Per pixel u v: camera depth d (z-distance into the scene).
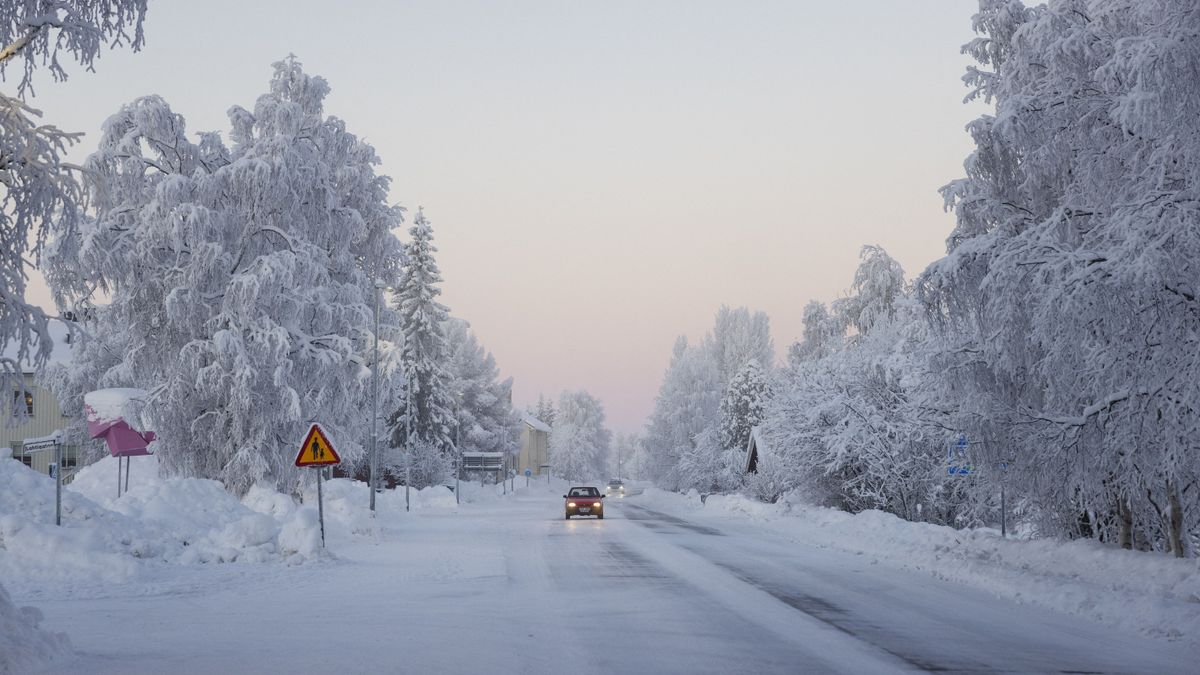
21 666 9.17
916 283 18.83
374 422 44.62
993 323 18.50
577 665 10.04
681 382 124.81
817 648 11.18
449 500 64.81
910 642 11.64
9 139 10.41
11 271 10.72
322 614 13.95
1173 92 14.92
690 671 9.77
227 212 37.06
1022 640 11.81
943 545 25.27
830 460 42.47
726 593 16.73
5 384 10.80
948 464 27.52
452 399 94.12
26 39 11.05
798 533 33.75
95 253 34.19
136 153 37.16
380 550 26.09
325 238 40.56
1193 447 16.03
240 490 36.84
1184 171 16.03
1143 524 20.78
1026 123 18.36
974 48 21.81
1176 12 15.82
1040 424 18.58
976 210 20.75
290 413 36.03
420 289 92.38
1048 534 22.69
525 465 175.00
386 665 9.84
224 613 14.03
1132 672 9.83
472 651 10.77
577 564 22.36
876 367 41.75
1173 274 15.17
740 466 88.19
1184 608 13.07
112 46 11.70
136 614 13.88
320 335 38.84
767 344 131.25
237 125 41.06
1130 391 16.33
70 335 11.33
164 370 37.53
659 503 77.19
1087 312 15.50
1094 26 18.59
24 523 18.39
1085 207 18.09
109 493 36.59
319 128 43.72
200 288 36.66
